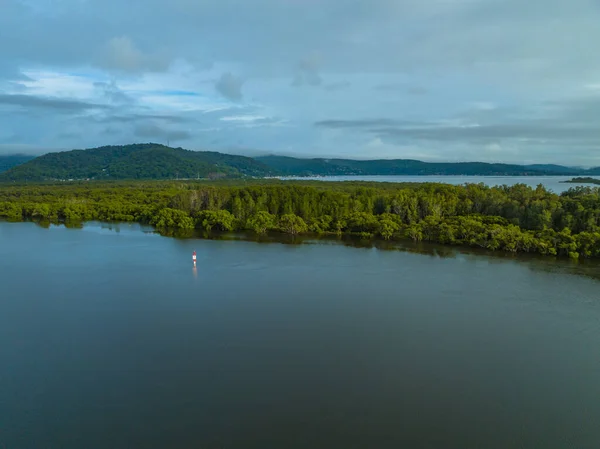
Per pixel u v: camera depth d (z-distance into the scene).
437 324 71.56
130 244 134.88
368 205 169.25
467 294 85.81
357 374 56.16
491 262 110.25
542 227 130.25
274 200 173.75
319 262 111.38
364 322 72.38
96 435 44.91
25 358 60.53
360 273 100.94
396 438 44.25
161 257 116.94
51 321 73.00
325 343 64.81
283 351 62.34
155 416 47.81
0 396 51.56
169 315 75.50
